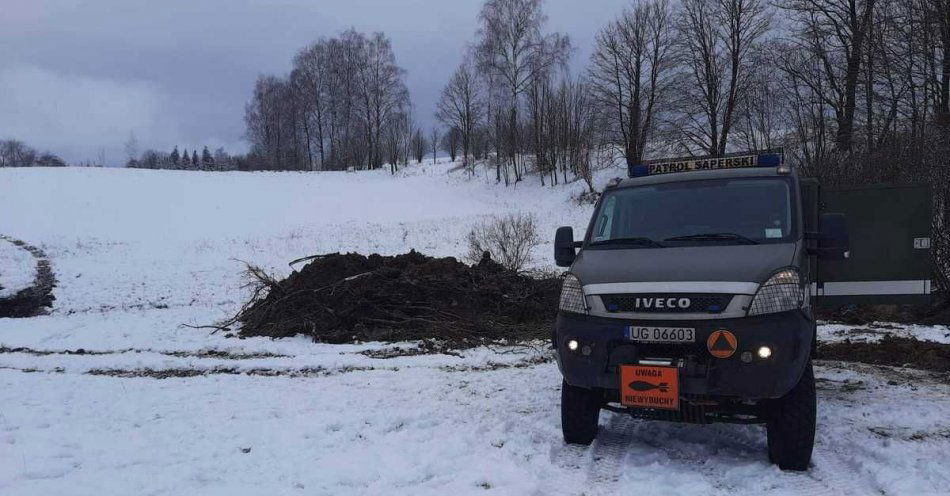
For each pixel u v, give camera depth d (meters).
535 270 18.36
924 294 6.55
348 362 8.79
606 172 48.44
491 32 57.94
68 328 13.12
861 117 19.75
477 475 4.54
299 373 8.45
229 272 22.27
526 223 22.22
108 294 18.23
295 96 91.31
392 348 9.70
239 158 120.88
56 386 7.89
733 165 6.01
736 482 4.29
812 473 4.41
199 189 51.22
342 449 5.22
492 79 58.34
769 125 26.34
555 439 5.29
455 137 92.38
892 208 6.65
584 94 52.09
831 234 4.88
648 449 4.99
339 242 29.77
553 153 53.00
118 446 5.34
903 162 13.28
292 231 35.81
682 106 37.31
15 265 23.92
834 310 11.11
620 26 43.53
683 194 5.54
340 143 88.88
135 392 7.46
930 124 14.91
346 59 84.62
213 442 5.43
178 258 26.42
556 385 7.14
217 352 10.06
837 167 15.02
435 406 6.45
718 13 35.41
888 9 18.08
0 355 10.43
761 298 4.21
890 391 6.54
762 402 4.52
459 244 26.83
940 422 5.47
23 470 4.70
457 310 11.07
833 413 5.77
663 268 4.55
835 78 21.95
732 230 5.09
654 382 4.23
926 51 16.11
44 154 134.50
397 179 63.75
